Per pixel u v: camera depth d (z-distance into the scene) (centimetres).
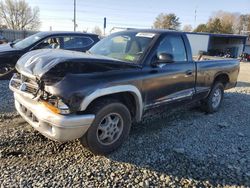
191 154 402
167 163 372
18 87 388
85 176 330
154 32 466
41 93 339
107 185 316
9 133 425
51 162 356
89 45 945
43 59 353
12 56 804
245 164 383
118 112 383
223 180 341
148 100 426
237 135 492
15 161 352
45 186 305
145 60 418
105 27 3122
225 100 761
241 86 1094
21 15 7100
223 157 400
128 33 486
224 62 629
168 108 479
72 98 324
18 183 307
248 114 632
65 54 373
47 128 344
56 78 329
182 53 501
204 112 616
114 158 377
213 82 601
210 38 3497
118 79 371
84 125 341
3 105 563
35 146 393
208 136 477
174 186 323
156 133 473
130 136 452
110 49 465
